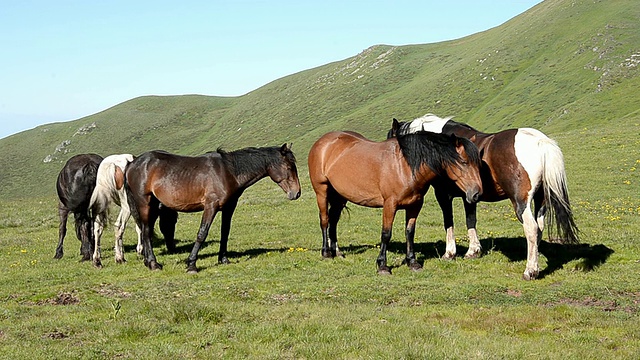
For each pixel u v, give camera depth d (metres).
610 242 13.01
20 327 7.81
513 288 9.87
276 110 121.06
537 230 10.59
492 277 10.70
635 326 7.38
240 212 21.48
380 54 133.62
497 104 80.12
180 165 12.10
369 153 11.39
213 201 11.94
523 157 10.23
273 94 136.75
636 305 8.76
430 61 122.25
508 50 98.94
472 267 11.51
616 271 10.81
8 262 14.03
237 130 117.62
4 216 24.75
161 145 119.94
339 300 9.34
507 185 10.49
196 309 8.14
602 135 33.06
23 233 20.20
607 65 74.19
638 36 80.75
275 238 16.09
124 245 16.19
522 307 8.58
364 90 114.25
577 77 76.38
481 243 13.82
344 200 12.93
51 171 110.19
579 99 68.44
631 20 87.44
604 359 6.29
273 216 20.22
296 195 12.55
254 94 143.88
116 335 7.32
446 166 10.53
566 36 93.19
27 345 6.99
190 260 11.88
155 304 8.80
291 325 7.51
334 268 11.74
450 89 94.88
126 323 7.71
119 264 12.95
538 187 10.33
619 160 26.19
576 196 20.69
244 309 8.51
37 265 13.38
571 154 28.97
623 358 6.29
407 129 12.93
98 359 6.51
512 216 18.12
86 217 13.66
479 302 9.09
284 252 13.59
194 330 7.50
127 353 6.73
